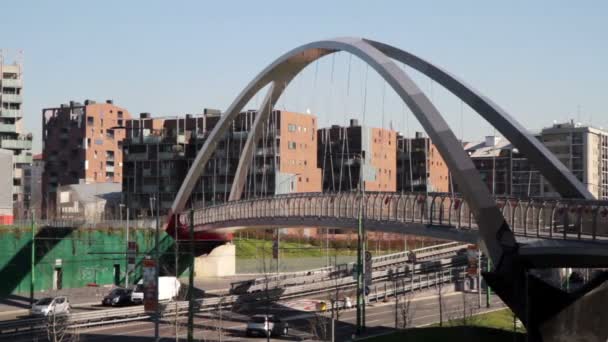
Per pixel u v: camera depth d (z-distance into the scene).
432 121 48.09
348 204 63.09
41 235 87.19
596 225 37.69
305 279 87.69
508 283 41.69
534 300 41.09
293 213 71.62
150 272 46.88
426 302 84.44
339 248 121.94
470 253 77.69
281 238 126.38
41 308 65.50
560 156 160.00
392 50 63.94
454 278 98.00
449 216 49.88
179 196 100.38
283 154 133.38
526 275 41.16
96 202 142.88
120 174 178.75
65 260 89.19
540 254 39.69
